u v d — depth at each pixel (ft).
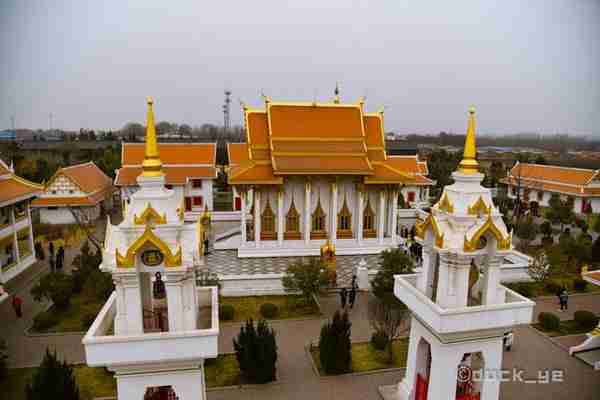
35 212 192.75
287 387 75.56
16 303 102.83
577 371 82.33
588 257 140.36
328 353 78.64
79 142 349.82
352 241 150.92
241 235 155.33
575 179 224.33
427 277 65.00
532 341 93.91
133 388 51.13
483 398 60.44
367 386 76.07
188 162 213.05
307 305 109.29
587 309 110.93
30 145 304.71
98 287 110.32
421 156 398.83
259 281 115.44
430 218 61.26
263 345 75.20
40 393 60.49
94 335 48.70
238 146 213.87
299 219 149.79
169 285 50.62
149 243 49.78
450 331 55.06
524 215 209.15
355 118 152.87
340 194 150.51
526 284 124.36
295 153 143.95
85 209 193.67
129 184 193.77
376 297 110.01
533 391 75.77
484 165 376.07
